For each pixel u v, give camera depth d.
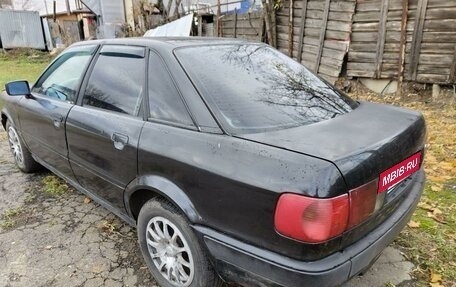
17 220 3.03
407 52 6.35
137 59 2.33
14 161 4.35
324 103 2.20
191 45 2.32
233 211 1.66
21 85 3.30
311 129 1.81
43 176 3.89
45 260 2.51
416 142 1.97
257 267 1.61
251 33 9.29
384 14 6.46
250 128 1.82
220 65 2.22
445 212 2.91
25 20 18.73
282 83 2.28
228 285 2.04
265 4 8.47
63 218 3.04
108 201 2.61
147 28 14.47
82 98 2.71
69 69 2.98
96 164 2.53
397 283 2.19
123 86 2.38
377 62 6.75
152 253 2.25
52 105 2.98
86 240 2.73
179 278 2.11
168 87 2.09
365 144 1.65
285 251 1.52
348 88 7.26
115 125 2.29
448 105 5.82
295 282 1.50
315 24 7.59
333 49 7.32
